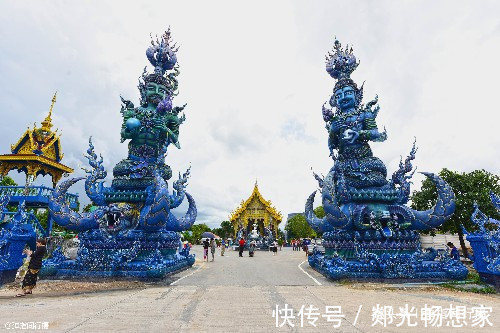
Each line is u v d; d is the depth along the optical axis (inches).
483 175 866.8
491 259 472.7
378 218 579.5
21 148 1024.9
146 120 677.9
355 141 674.8
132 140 695.7
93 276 513.0
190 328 242.7
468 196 833.5
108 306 326.6
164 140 719.7
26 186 946.1
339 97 725.9
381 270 519.2
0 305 328.5
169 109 689.0
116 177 673.0
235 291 431.5
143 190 645.3
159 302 351.3
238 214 1919.3
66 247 805.9
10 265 454.0
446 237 1206.3
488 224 511.2
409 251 578.2
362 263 535.8
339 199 634.8
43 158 1014.4
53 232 1085.8
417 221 605.9
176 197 740.7
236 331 235.9
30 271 394.3
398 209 601.3
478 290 461.7
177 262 639.8
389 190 622.2
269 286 480.7
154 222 581.6
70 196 1021.8
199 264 853.2
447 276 516.7
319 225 743.7
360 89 735.7
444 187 602.5
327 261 584.7
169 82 755.4
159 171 649.0
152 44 773.3
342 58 753.6
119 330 234.1
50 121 1100.5
